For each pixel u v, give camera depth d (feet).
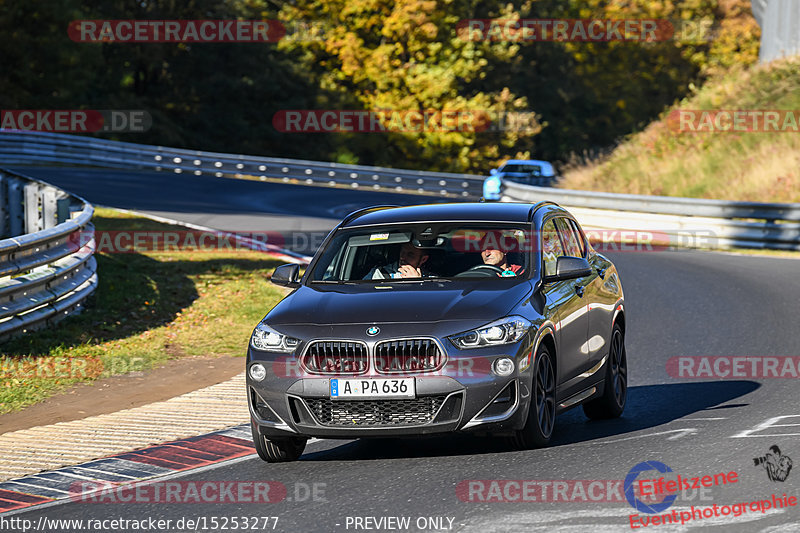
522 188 369.30
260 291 193.16
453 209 103.14
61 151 503.20
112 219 287.07
